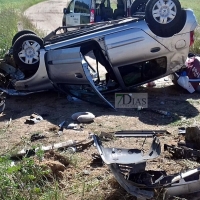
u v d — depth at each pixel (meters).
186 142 5.84
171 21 8.20
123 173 4.62
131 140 6.26
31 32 9.61
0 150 6.01
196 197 4.59
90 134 6.55
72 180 5.07
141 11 10.87
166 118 7.38
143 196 4.28
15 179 4.57
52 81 8.34
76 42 8.20
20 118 7.51
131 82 8.58
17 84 8.38
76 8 13.93
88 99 8.31
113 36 8.18
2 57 9.80
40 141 6.35
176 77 9.03
